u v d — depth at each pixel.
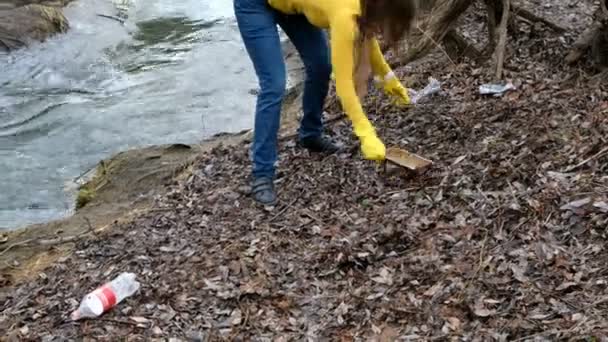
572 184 3.95
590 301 3.11
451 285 3.39
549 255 3.44
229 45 10.36
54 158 7.03
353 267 3.71
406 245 3.82
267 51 4.32
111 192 5.67
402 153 4.62
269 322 3.40
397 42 3.97
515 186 4.09
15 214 5.95
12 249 4.78
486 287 3.33
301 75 8.40
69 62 9.80
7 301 3.94
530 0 8.28
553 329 3.00
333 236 4.00
